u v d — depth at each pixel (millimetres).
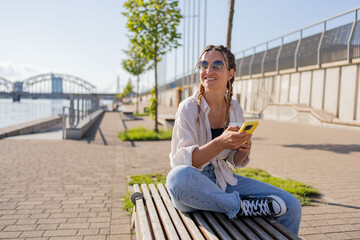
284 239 1434
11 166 5430
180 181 1667
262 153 7258
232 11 5406
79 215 3141
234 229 1558
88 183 4387
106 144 8594
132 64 25609
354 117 13000
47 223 2924
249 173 4984
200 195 1669
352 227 2873
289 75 18219
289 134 11312
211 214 1795
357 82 12828
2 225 2854
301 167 5668
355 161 6238
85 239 2596
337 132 11828
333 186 4340
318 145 8539
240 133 1564
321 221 3018
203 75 1922
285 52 18375
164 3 10078
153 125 15477
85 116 15117
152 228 1780
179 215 1862
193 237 1521
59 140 9195
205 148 1675
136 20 10242
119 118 20688
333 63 14031
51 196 3762
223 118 2047
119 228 2830
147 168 5449
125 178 4691
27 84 103875
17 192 3904
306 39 16250
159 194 2389
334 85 14266
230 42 5469
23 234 2666
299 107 16141
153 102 11312
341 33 13555
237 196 1731
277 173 5172
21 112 31484
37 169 5238
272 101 20219
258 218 1708
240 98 25203
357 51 12531
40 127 13086
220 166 1914
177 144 1896
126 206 3346
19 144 8125
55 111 34438
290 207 1775
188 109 1876
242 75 24672
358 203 3582
